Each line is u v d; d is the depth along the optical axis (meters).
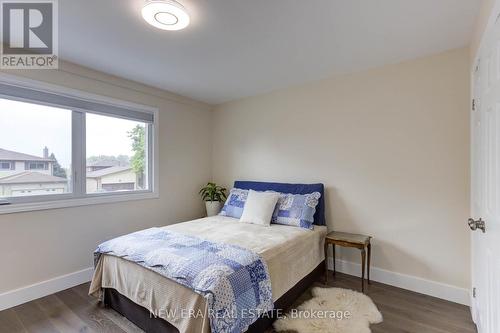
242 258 1.77
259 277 1.75
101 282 2.15
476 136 1.87
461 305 2.20
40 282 2.36
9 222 2.20
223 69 2.75
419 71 2.44
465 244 2.22
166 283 1.67
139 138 3.29
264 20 1.83
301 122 3.23
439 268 2.35
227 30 1.97
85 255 2.68
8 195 2.23
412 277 2.47
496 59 1.27
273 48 2.27
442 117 2.33
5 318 2.01
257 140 3.67
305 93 3.20
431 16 1.78
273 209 2.90
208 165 4.17
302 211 2.82
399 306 2.18
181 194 3.73
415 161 2.47
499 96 1.20
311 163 3.15
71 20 1.83
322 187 2.99
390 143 2.60
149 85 3.26
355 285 2.57
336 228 2.95
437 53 2.35
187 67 2.69
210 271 1.56
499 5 1.20
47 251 2.42
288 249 2.17
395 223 2.58
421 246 2.44
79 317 2.02
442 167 2.33
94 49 2.29
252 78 3.02
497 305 1.21
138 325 1.89
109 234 2.89
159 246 1.95
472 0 1.61
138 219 3.19
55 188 2.52
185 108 3.79
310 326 1.87
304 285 2.43
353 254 2.83
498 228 1.20
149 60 2.52
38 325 1.92
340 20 1.83
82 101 2.68
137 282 1.84
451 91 2.29
